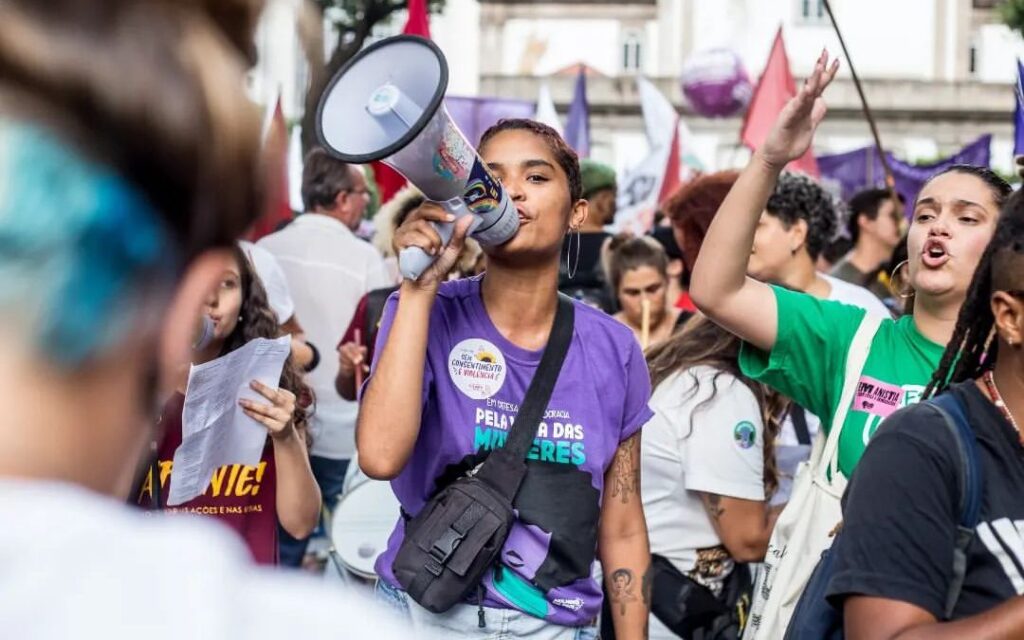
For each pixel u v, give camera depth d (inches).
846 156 561.0
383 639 27.1
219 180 26.5
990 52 1667.1
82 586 24.3
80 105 25.0
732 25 1675.7
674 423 130.5
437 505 101.9
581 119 492.4
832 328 109.3
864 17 1658.5
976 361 79.1
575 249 115.4
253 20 27.5
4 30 24.9
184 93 25.7
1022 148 190.2
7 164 24.7
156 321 26.9
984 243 105.9
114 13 25.6
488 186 96.1
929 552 69.2
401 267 98.9
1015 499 70.5
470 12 1736.0
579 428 105.2
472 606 101.9
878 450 72.4
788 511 107.4
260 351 114.8
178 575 25.1
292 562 207.0
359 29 657.0
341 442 220.8
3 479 25.5
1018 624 65.2
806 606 79.5
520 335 107.4
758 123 381.4
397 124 85.2
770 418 136.6
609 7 1727.4
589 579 105.6
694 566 131.3
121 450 27.5
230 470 124.3
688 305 227.3
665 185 416.2
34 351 25.3
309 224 226.5
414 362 99.3
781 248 163.0
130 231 25.6
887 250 274.8
